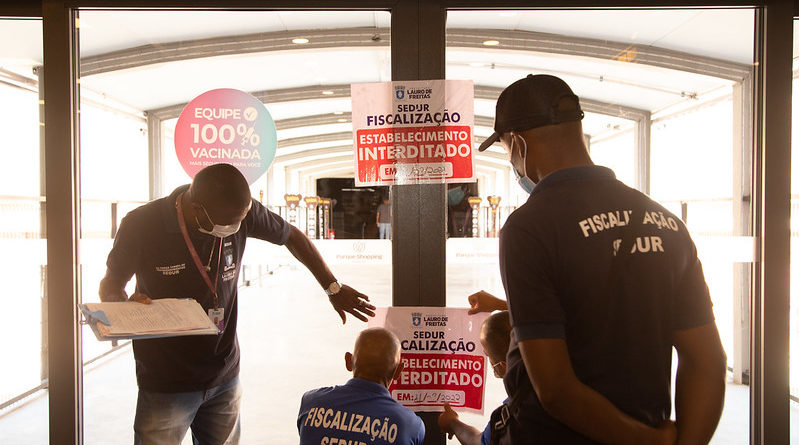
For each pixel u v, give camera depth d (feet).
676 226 3.05
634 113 9.43
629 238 2.89
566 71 9.01
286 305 21.94
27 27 10.14
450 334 5.91
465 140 5.84
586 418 2.75
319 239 6.24
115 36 8.20
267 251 6.21
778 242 5.81
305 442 4.78
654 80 9.24
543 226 2.92
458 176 5.86
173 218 5.40
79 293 5.87
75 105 5.86
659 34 8.41
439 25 5.76
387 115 5.85
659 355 2.93
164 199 5.57
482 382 5.90
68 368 5.76
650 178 9.53
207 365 5.60
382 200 6.11
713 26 8.23
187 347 5.48
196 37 8.36
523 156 3.29
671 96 9.43
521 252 2.93
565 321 2.89
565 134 3.18
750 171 6.07
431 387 5.95
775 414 5.77
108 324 4.57
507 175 8.98
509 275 2.97
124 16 7.61
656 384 2.92
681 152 9.66
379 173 5.90
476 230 6.21
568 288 2.89
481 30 8.09
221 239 5.57
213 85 9.06
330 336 16.92
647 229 2.93
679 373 3.08
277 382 12.39
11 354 11.37
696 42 8.80
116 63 8.50
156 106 9.01
